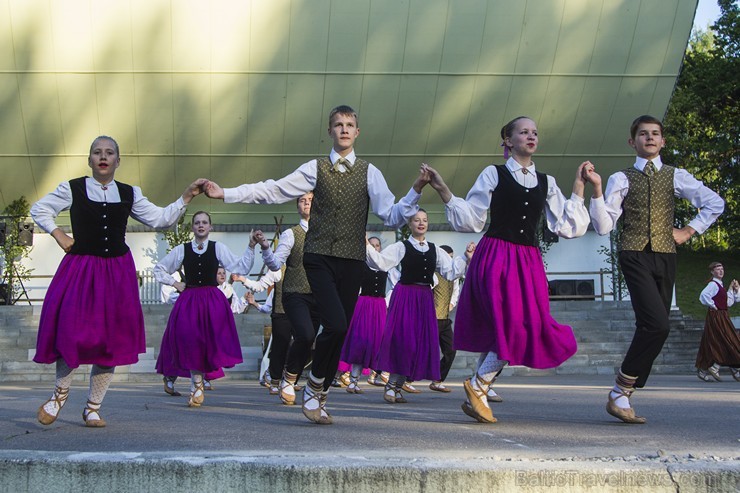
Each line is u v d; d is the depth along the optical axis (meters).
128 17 24.25
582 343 18.83
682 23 25.25
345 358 11.30
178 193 26.33
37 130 25.08
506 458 3.79
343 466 3.57
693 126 40.47
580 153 26.36
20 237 22.62
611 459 3.74
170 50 24.45
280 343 10.89
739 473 3.55
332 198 6.00
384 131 25.59
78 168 25.78
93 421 5.81
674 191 6.41
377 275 11.42
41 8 24.06
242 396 10.66
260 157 25.83
